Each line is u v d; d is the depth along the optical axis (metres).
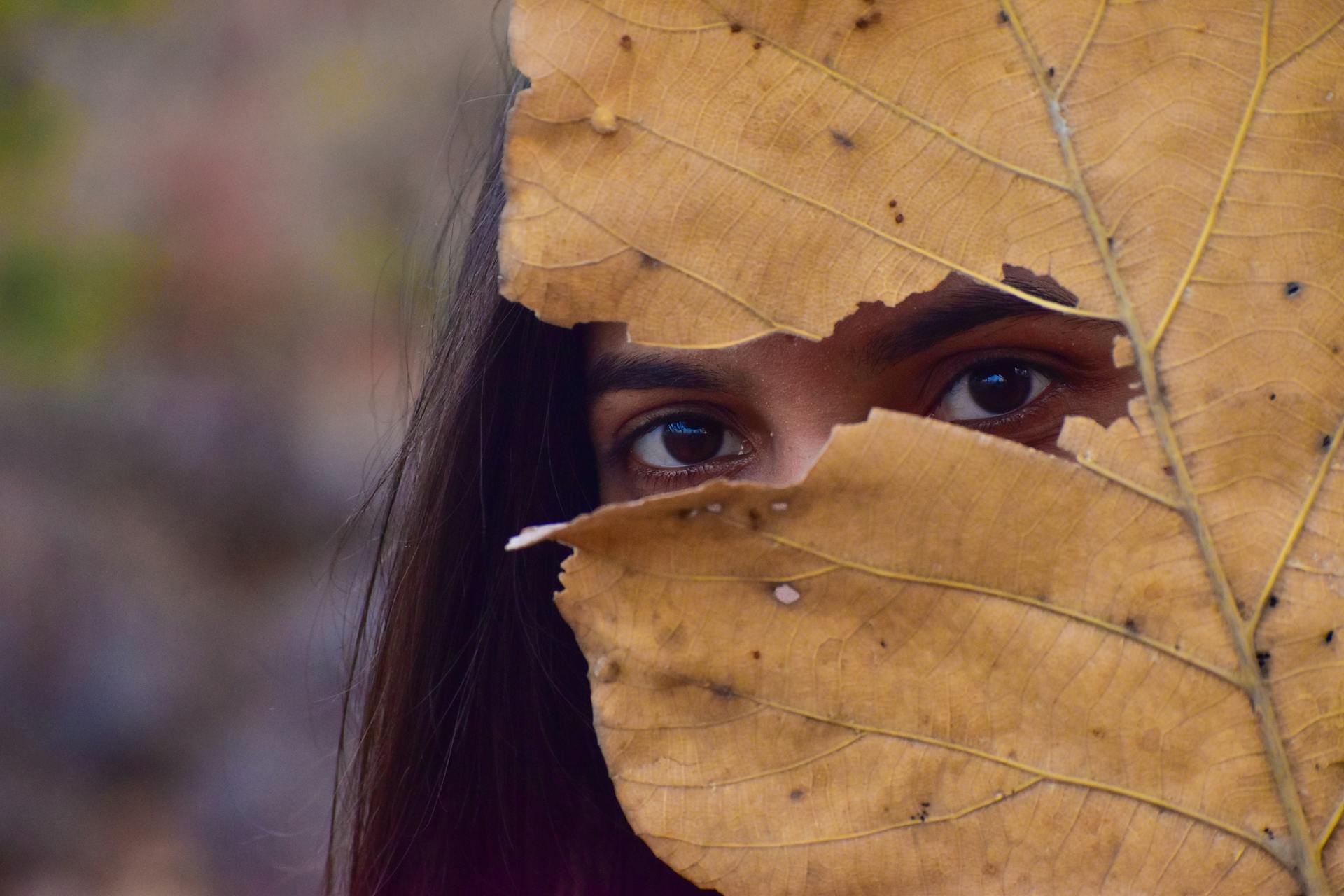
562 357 0.51
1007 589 0.37
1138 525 0.37
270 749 1.30
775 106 0.38
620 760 0.38
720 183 0.38
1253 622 0.37
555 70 0.38
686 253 0.38
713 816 0.37
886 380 0.45
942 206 0.38
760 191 0.38
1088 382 0.44
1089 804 0.37
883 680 0.37
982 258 0.38
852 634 0.37
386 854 0.55
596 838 0.54
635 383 0.47
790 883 0.37
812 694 0.37
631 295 0.38
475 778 0.54
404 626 0.54
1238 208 0.37
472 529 0.53
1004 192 0.38
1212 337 0.37
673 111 0.38
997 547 0.37
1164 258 0.37
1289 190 0.37
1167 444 0.37
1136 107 0.37
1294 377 0.37
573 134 0.38
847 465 0.37
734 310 0.38
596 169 0.38
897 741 0.37
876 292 0.38
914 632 0.37
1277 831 0.37
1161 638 0.37
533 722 0.54
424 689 0.54
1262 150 0.37
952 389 0.45
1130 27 0.37
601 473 0.50
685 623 0.37
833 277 0.38
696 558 0.37
